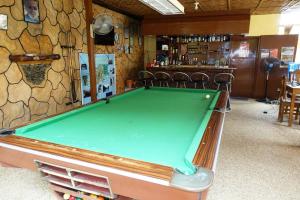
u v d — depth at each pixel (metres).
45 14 3.71
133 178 1.14
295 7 5.75
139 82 6.76
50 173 1.44
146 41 7.73
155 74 6.56
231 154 2.94
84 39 4.76
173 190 1.07
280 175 2.42
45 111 3.83
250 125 4.20
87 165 1.24
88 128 1.85
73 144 1.50
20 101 3.36
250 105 5.98
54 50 3.95
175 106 2.65
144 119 2.12
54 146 1.41
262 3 5.29
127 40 6.57
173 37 7.54
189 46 7.54
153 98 3.14
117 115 2.25
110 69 5.78
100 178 1.34
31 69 3.50
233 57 6.99
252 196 2.06
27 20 3.38
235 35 6.85
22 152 1.45
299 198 2.04
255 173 2.46
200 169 1.12
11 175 2.38
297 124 4.27
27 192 2.09
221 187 2.19
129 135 1.69
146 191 1.14
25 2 3.32
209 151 1.31
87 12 4.15
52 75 3.94
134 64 7.11
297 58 7.00
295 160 2.77
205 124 1.79
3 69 3.08
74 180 1.39
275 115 4.92
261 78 6.75
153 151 1.40
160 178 1.07
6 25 3.08
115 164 1.18
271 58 6.29
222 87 6.12
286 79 4.43
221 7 5.74
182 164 1.21
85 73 4.83
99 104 2.68
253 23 6.93
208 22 6.27
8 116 3.19
